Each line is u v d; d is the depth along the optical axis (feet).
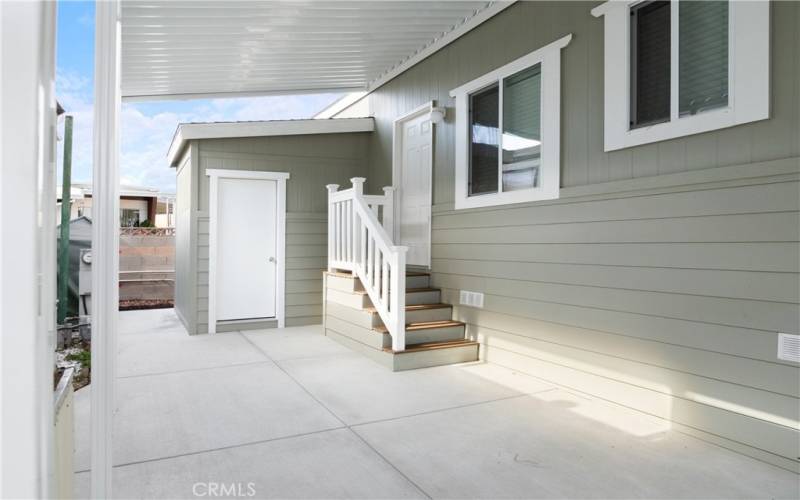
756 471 8.79
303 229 23.29
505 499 7.75
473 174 17.21
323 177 23.68
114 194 4.45
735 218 9.70
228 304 22.07
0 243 2.14
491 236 16.05
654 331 11.14
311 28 17.16
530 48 14.62
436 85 18.94
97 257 4.33
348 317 18.54
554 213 13.74
